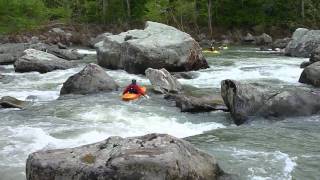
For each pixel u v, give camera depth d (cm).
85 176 680
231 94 1346
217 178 759
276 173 841
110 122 1317
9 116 1393
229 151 991
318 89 1748
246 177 817
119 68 2491
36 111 1459
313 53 2331
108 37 2600
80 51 3800
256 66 2492
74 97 1691
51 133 1177
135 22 5809
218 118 1366
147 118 1352
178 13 5816
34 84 2038
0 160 954
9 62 2861
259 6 5616
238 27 5606
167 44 2367
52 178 696
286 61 2767
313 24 5253
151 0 5738
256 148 1016
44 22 5412
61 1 6347
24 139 1116
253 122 1279
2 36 4516
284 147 1023
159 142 730
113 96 1695
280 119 1295
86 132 1191
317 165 888
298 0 5528
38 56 2480
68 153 728
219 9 5719
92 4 5816
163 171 670
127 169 670
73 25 5494
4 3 4631
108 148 730
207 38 5334
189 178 695
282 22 5475
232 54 3341
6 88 1931
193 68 2406
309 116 1309
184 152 727
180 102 1498
